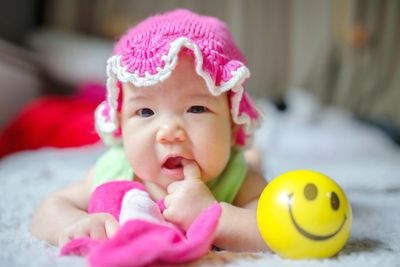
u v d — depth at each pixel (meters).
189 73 0.71
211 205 0.67
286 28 2.69
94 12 2.78
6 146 1.83
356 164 1.54
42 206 0.79
